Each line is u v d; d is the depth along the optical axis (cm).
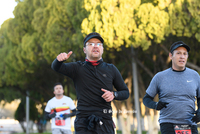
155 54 2250
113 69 530
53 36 2442
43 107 3756
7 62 3086
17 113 4178
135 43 1866
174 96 589
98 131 498
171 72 607
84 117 505
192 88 590
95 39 527
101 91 508
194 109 594
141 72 2730
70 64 517
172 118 588
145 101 617
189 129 582
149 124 2264
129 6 1859
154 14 1834
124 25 1858
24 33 2983
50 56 2508
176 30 1873
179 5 1848
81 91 511
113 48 2025
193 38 2012
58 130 1015
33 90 3519
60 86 1033
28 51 2758
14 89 3625
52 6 2602
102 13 1880
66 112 1034
